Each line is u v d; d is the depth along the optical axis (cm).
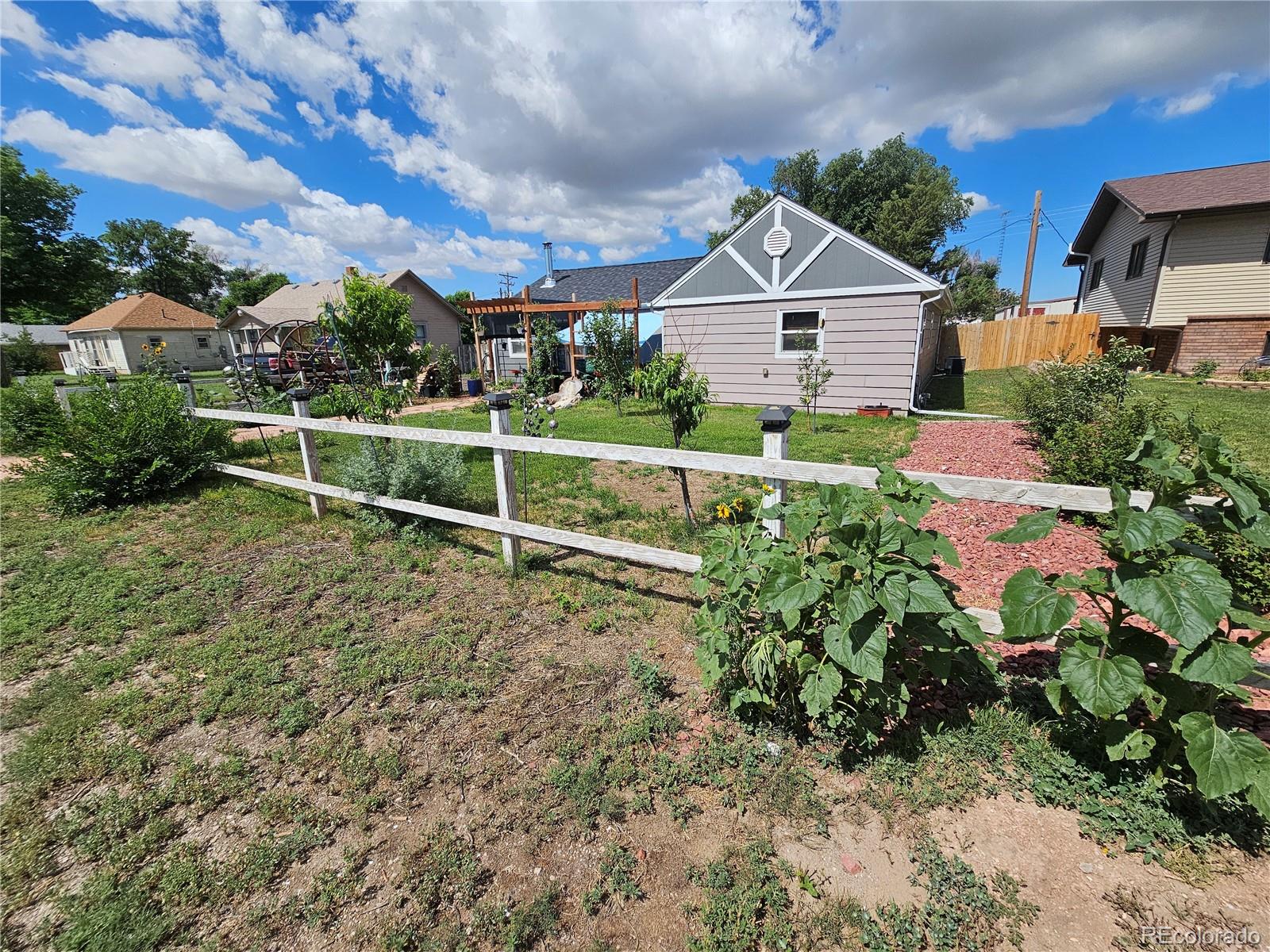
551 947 158
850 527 192
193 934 163
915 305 1063
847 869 177
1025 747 216
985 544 424
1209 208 1277
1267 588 285
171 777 223
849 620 177
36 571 411
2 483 693
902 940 154
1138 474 439
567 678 282
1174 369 1411
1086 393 638
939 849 182
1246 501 162
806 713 233
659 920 164
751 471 281
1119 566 176
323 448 888
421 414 1260
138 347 3275
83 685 278
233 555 448
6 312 3834
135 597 371
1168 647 187
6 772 224
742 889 171
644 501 580
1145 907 159
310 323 1567
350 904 171
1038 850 179
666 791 209
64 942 161
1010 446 728
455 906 170
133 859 186
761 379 1244
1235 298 1335
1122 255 1661
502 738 241
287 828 200
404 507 456
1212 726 167
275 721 253
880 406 1130
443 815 203
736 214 3500
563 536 364
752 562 223
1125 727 186
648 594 375
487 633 327
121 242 4988
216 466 644
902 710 207
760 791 207
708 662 234
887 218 3059
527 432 551
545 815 201
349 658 299
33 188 3766
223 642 317
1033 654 279
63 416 659
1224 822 178
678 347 1327
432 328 3159
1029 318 1800
